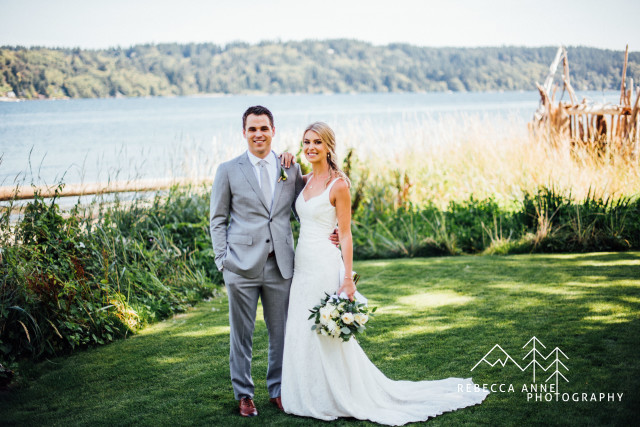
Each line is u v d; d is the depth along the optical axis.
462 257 6.95
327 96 97.00
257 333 4.56
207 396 3.45
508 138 10.30
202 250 6.61
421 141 10.52
